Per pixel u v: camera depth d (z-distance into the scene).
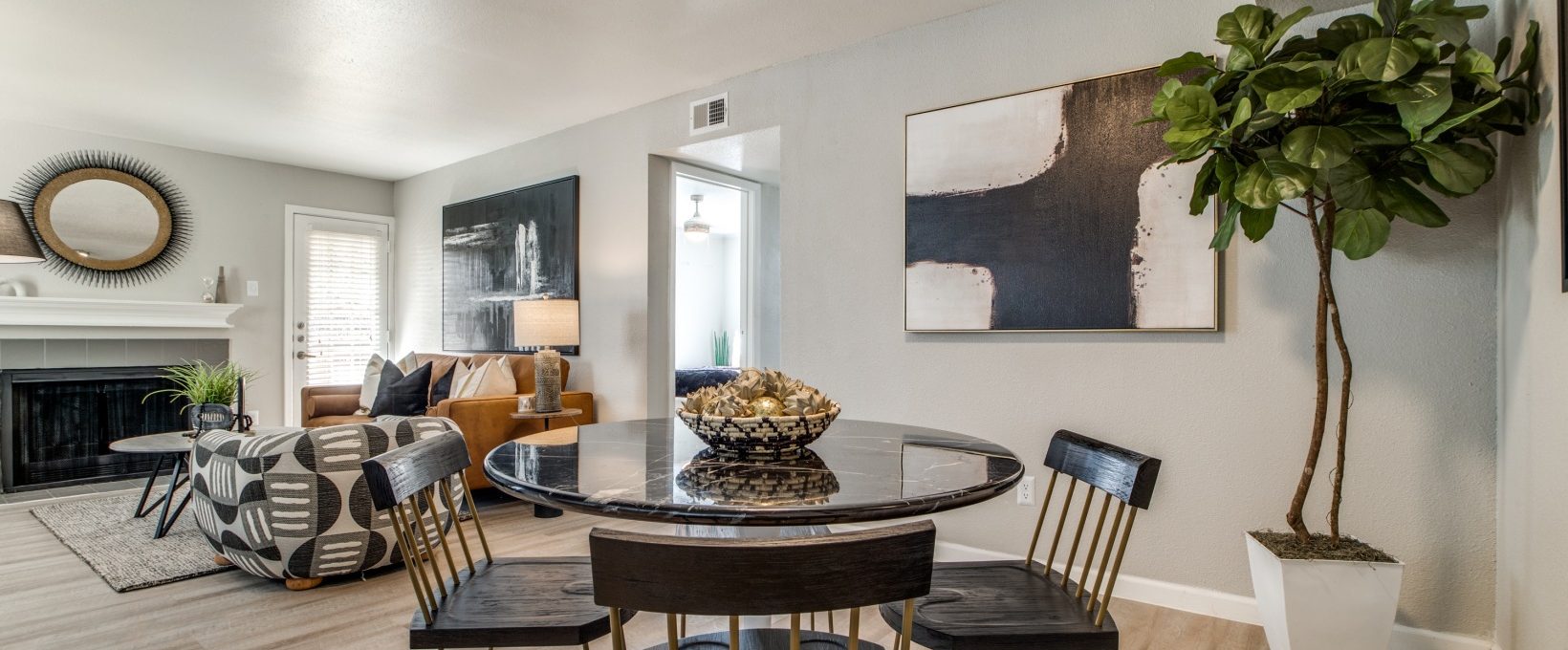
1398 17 1.71
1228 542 2.39
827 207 3.29
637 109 4.12
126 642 2.23
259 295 5.35
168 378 4.86
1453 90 1.74
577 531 3.43
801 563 0.91
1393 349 2.15
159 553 3.06
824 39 3.17
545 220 4.63
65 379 4.46
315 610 2.50
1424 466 2.11
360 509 2.68
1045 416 2.72
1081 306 2.61
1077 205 2.62
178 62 3.41
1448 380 2.08
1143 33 2.51
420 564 1.41
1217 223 2.37
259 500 2.56
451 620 1.35
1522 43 1.79
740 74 3.61
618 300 4.24
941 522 2.99
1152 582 2.52
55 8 2.83
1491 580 2.02
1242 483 2.36
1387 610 1.82
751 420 1.44
